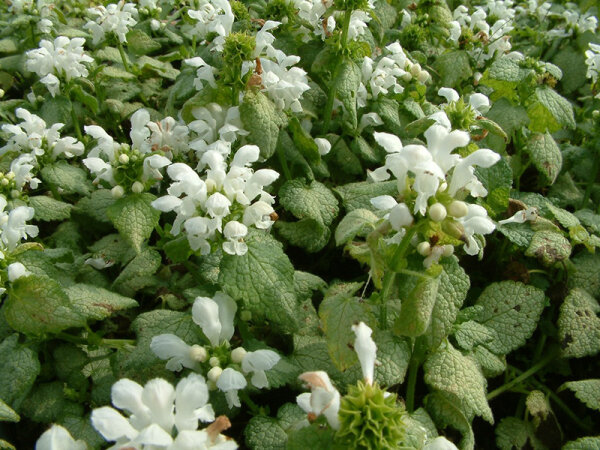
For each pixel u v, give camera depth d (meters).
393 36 0.39
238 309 0.20
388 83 0.29
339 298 0.18
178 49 0.41
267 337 0.22
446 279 0.18
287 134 0.28
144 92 0.36
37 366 0.19
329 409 0.13
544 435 0.23
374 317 0.18
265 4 0.33
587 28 0.43
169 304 0.24
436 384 0.19
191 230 0.17
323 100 0.31
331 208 0.26
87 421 0.20
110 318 0.24
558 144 0.34
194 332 0.19
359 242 0.25
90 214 0.26
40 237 0.29
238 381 0.16
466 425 0.20
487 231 0.17
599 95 0.33
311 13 0.28
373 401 0.13
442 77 0.34
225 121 0.24
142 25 0.40
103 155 0.25
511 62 0.29
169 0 0.43
